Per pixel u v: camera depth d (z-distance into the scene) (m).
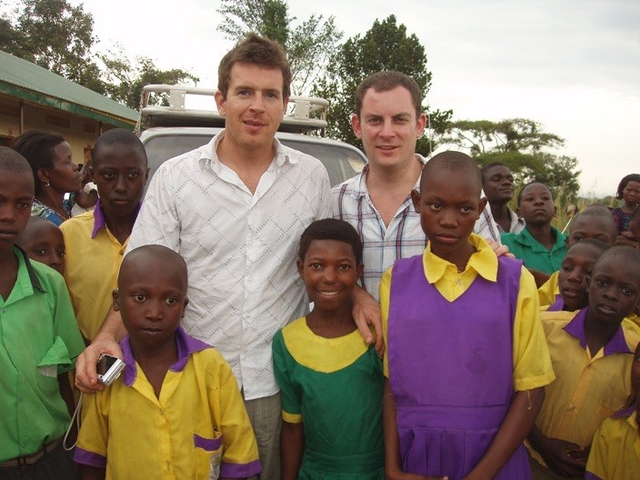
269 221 2.62
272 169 2.63
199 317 2.59
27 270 2.49
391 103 2.69
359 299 2.60
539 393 2.23
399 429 2.25
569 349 2.75
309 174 2.75
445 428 2.16
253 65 2.51
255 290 2.58
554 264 4.63
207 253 2.58
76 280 3.00
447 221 2.20
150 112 5.10
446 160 2.21
